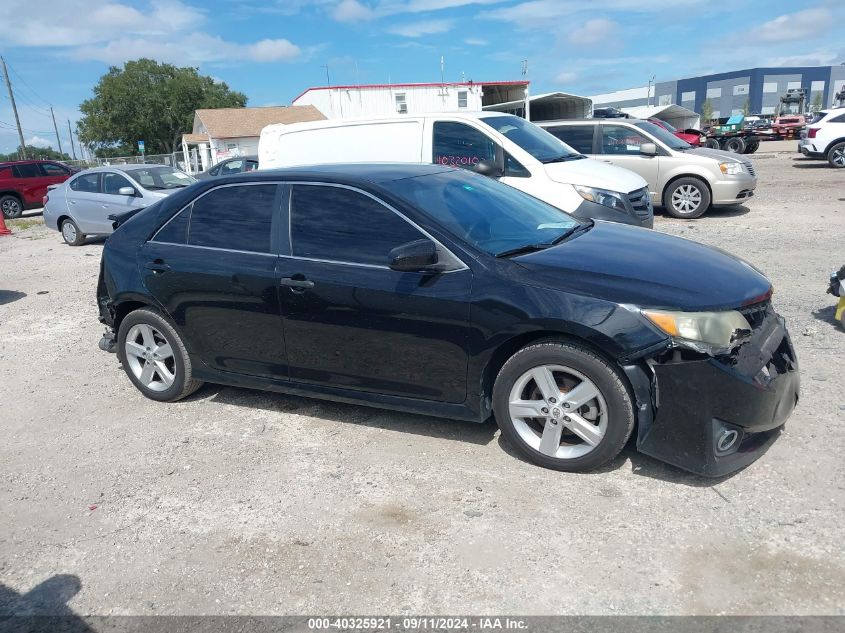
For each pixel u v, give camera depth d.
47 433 4.72
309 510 3.51
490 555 3.03
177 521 3.51
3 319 7.98
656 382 3.32
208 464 4.08
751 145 29.86
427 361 3.85
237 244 4.44
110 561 3.22
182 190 4.86
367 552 3.13
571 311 3.38
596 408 3.53
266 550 3.20
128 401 5.19
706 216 12.22
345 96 44.56
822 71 102.38
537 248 3.93
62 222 13.40
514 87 45.03
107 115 65.00
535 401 3.65
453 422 4.39
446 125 8.28
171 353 4.88
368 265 3.95
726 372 3.21
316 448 4.18
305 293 4.09
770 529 3.05
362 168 4.55
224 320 4.50
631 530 3.13
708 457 3.28
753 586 2.71
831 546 2.90
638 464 3.68
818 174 18.41
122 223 5.41
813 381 4.54
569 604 2.70
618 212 7.59
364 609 2.77
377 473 3.82
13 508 3.78
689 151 12.07
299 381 4.37
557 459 3.64
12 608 2.96
